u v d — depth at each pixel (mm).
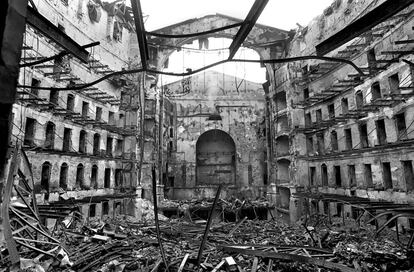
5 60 1551
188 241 14172
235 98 44844
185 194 40969
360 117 22078
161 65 34438
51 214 12562
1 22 1554
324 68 26062
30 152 17188
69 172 21094
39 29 3963
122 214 27156
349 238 13828
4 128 1604
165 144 40906
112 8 27875
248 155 42906
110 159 26844
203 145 47125
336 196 22188
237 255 11070
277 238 15016
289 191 32969
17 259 6207
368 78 21109
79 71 22969
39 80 18156
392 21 18406
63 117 20641
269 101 35781
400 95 16328
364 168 21578
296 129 29781
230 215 32938
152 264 10156
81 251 11195
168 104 42438
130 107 30297
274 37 34938
